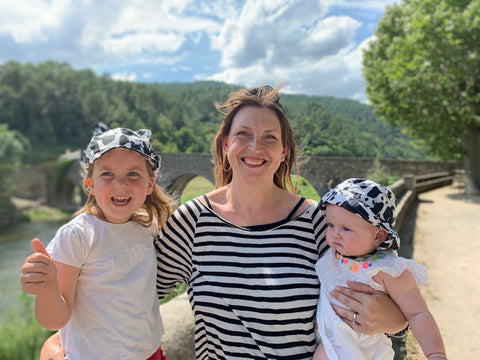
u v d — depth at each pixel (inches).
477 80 643.5
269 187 70.9
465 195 646.5
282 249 67.9
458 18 599.2
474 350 151.0
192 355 123.4
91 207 74.5
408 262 63.7
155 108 2367.1
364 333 62.9
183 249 73.7
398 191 466.9
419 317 62.4
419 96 645.3
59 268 65.1
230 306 66.9
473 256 269.3
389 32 792.9
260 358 65.1
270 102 70.1
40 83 2930.6
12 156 2180.1
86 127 2689.5
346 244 66.2
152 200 81.5
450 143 710.5
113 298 68.7
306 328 66.2
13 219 1777.8
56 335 74.8
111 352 67.4
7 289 893.8
